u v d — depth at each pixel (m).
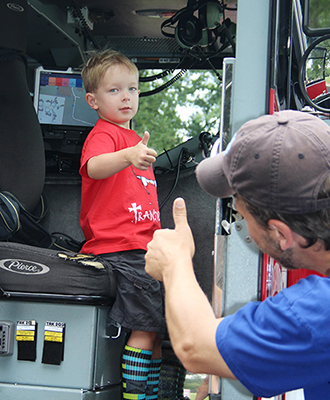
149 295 1.49
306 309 0.72
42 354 1.39
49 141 2.39
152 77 2.55
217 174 0.89
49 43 2.54
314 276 0.78
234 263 1.05
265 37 1.07
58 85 2.41
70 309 1.40
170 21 2.25
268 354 0.72
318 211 0.73
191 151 2.44
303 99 1.40
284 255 0.81
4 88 1.73
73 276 1.40
